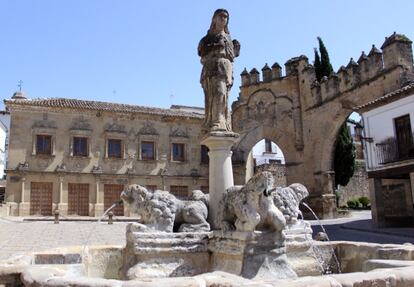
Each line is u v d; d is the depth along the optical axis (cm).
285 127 3541
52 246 1410
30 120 3503
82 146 3644
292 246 663
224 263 623
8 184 3366
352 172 3588
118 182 3684
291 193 731
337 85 3061
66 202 3494
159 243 652
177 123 3962
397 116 2139
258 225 598
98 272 661
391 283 372
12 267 448
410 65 2481
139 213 709
